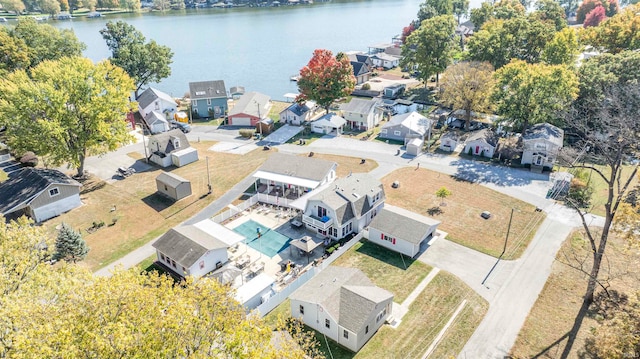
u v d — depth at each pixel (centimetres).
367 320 3562
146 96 9738
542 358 3459
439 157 7456
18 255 3097
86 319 2292
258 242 5175
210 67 14475
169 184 6084
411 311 4003
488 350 3566
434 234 5212
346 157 7519
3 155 7194
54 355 2072
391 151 7756
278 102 10875
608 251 4772
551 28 9706
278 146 8081
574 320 3834
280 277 4541
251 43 18100
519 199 5962
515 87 7325
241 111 9212
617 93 5581
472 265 4638
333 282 3991
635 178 6319
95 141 6406
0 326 2300
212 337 2419
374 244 5097
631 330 2742
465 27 17425
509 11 13062
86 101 6266
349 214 5228
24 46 8919
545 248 4884
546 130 7000
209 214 5747
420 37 10650
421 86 11819
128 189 6394
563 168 6825
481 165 7094
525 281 4369
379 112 9288
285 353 2478
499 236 5144
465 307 4031
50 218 5597
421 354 3528
